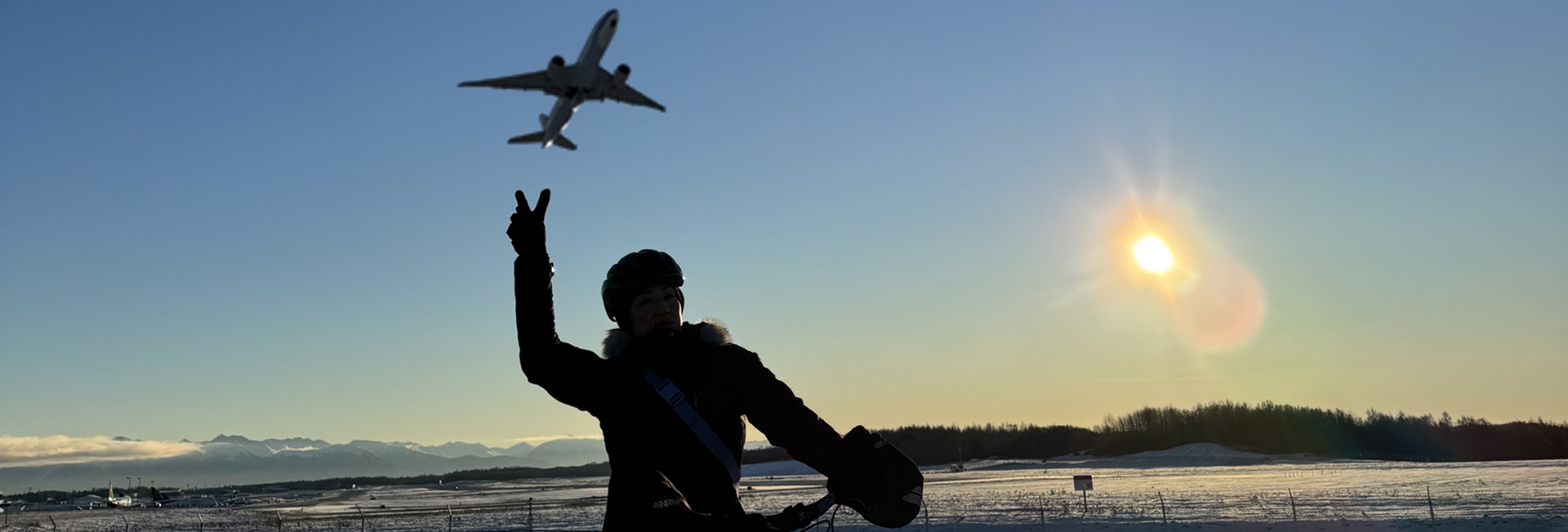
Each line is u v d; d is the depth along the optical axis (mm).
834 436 2553
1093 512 52906
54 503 172750
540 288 2623
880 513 2502
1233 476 114125
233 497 189250
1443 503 48250
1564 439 198875
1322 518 41750
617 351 2697
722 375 2590
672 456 2510
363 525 62438
